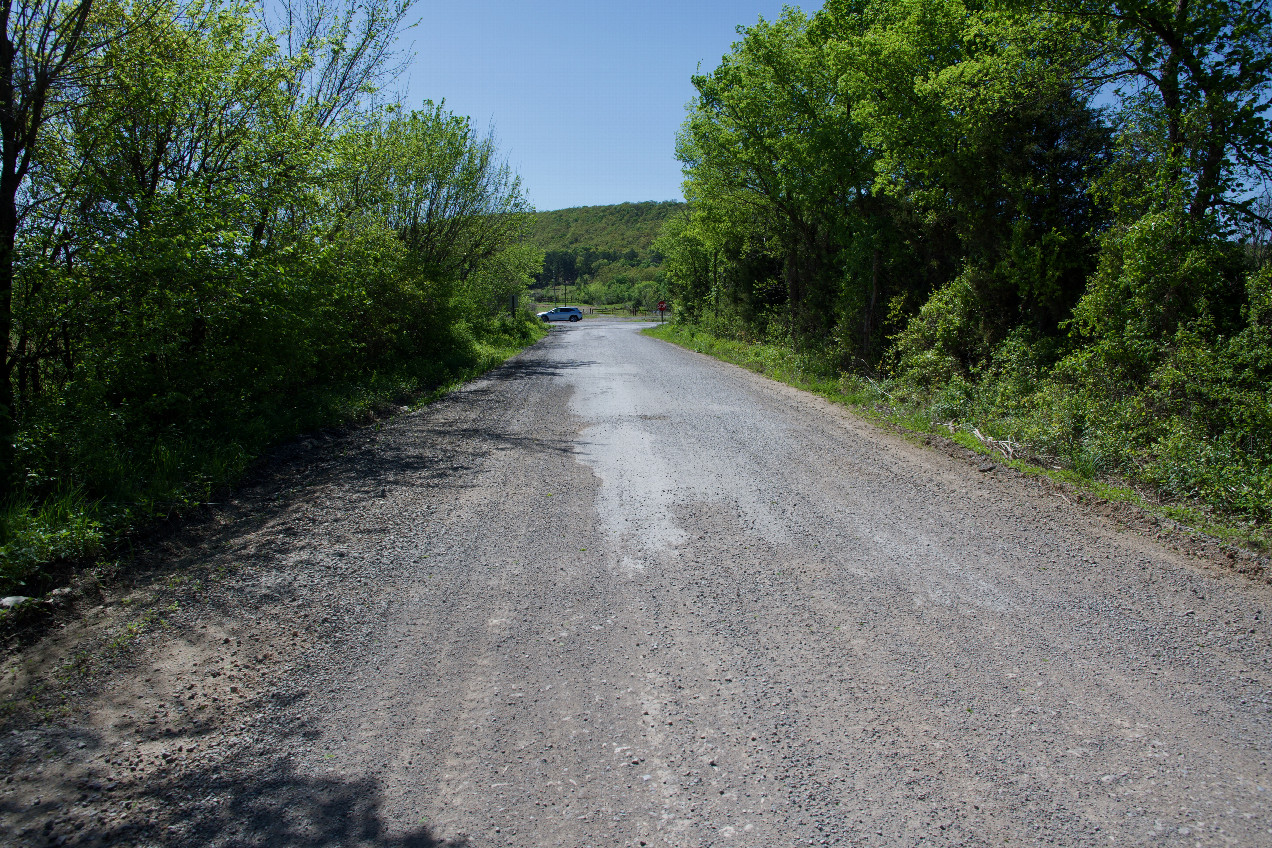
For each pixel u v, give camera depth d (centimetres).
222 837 244
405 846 240
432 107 1848
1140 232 806
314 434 891
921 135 1254
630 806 260
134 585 449
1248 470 627
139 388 726
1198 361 710
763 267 2738
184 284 712
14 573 427
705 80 1872
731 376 1625
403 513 596
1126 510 595
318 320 984
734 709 321
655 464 766
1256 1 829
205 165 897
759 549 516
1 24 606
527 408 1145
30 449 571
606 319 6353
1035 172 1116
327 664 359
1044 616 410
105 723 309
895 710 319
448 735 303
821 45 1697
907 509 611
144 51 764
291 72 957
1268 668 354
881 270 1619
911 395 1162
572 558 499
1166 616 410
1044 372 1009
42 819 252
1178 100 884
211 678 345
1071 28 995
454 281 1928
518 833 247
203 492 618
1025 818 253
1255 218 824
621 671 353
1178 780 273
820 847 239
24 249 635
